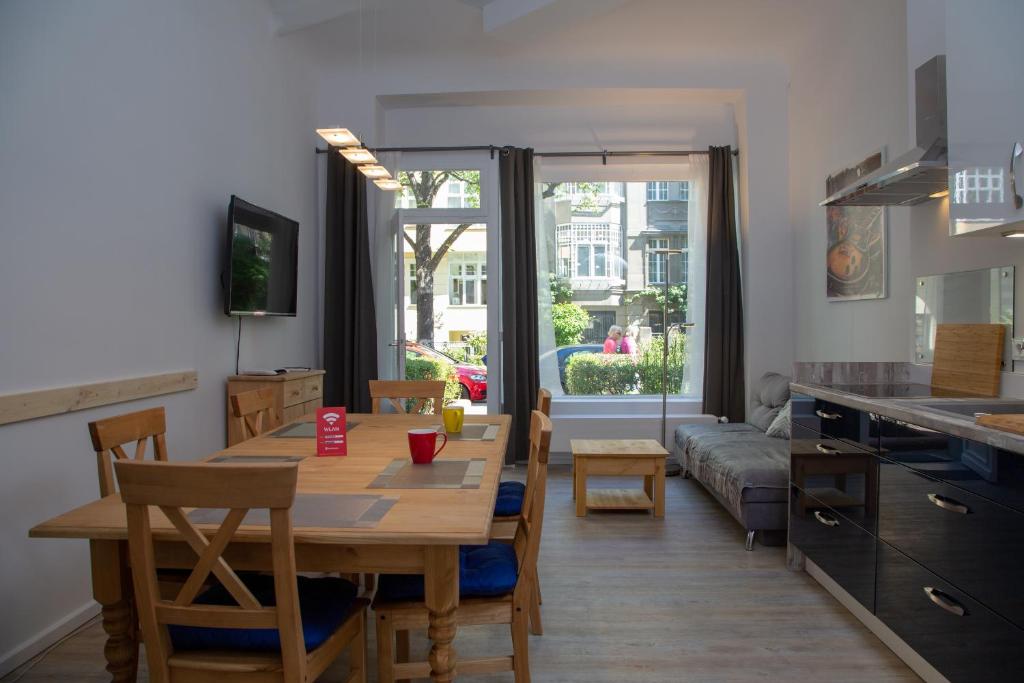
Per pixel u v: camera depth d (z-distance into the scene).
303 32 4.65
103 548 1.53
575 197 5.59
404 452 2.21
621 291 5.62
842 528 2.57
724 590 2.82
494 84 5.09
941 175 2.40
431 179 5.41
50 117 2.42
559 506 4.14
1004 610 1.65
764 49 4.95
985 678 1.73
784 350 5.13
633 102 5.35
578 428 5.27
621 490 4.43
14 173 2.26
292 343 4.76
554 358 5.56
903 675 2.12
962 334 2.62
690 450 4.39
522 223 5.26
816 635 2.40
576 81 5.06
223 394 3.75
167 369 3.18
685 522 3.80
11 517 2.25
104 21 2.72
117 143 2.80
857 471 2.44
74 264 2.54
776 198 5.13
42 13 2.38
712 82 5.09
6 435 2.23
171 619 1.37
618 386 5.61
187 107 3.37
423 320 5.40
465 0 4.19
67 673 2.21
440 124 5.45
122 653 1.56
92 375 2.64
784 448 3.89
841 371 3.02
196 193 3.46
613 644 2.33
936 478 1.94
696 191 5.39
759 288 5.13
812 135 4.65
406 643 2.10
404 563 1.51
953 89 2.22
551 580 2.93
